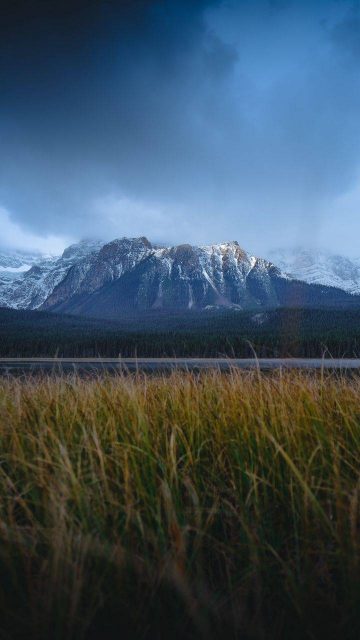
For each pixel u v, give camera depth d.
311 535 2.16
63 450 2.29
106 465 2.63
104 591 1.91
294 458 2.60
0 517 2.27
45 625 1.72
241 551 2.11
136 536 2.14
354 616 1.76
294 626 1.81
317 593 1.94
